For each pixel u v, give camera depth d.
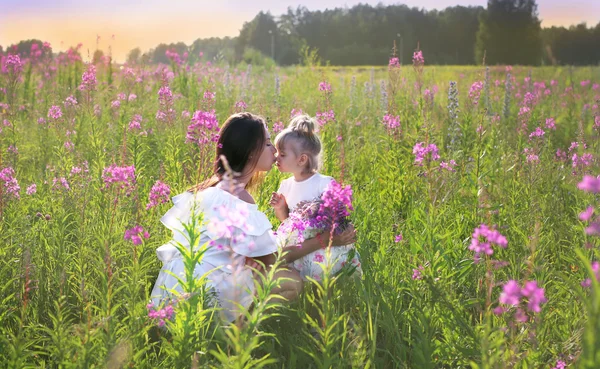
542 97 12.20
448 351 3.06
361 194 5.33
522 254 4.00
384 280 3.71
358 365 2.70
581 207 4.66
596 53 34.38
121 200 4.25
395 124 5.93
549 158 6.47
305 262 3.87
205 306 3.12
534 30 63.50
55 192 4.81
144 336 3.00
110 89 10.03
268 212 4.73
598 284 1.89
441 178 4.67
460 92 12.92
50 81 12.45
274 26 105.56
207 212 3.46
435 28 96.69
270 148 3.92
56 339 2.61
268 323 3.47
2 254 3.61
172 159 5.34
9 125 7.52
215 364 2.82
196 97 9.95
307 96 11.89
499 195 4.93
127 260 3.78
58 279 3.51
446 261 3.71
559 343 3.10
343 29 96.69
